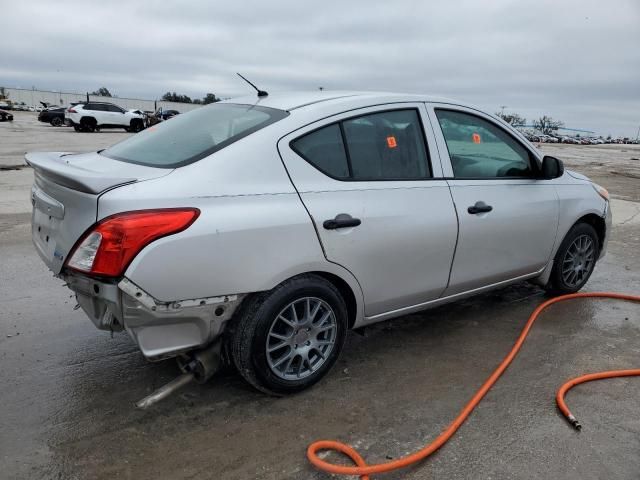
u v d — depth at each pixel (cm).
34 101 8919
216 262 262
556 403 310
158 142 320
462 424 287
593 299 488
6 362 342
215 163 277
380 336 396
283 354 301
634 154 4012
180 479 241
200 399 304
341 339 322
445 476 248
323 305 308
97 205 249
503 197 393
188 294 259
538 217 418
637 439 279
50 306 436
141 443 265
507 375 341
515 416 296
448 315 441
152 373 333
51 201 279
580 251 479
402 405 304
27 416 284
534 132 10531
